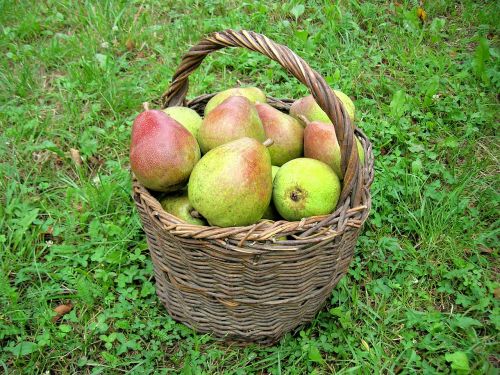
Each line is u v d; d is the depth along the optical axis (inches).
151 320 24.4
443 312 25.6
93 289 25.0
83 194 29.8
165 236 20.2
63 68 38.5
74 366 23.0
